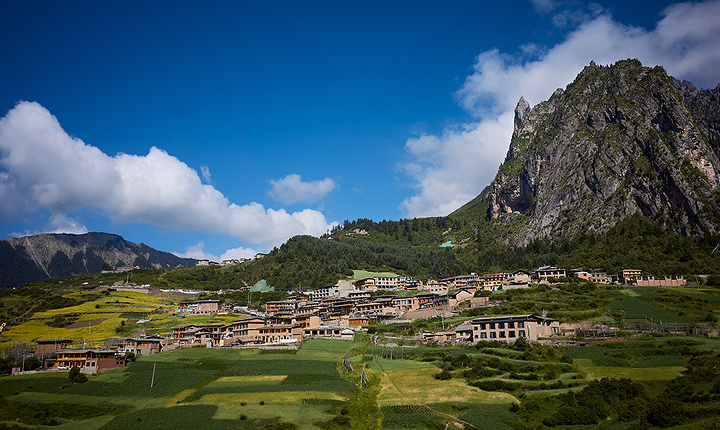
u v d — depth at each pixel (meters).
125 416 118.56
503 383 121.38
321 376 141.75
